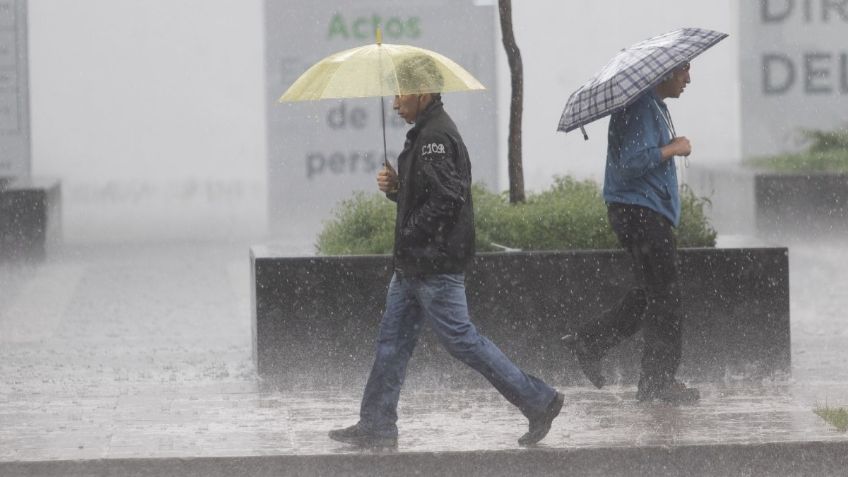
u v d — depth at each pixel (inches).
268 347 1043.9
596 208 1077.8
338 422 914.7
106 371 1133.7
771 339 1048.8
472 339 824.3
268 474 815.1
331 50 1941.4
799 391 1006.4
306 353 1043.9
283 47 1943.9
